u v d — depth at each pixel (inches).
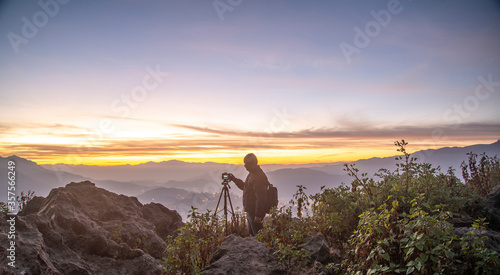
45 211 208.7
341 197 211.3
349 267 130.5
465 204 202.1
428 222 107.1
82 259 181.9
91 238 199.3
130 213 286.0
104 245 199.6
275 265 146.1
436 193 189.6
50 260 161.0
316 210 220.2
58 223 202.7
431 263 105.2
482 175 297.3
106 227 240.2
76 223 206.2
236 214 280.8
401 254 113.0
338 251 175.2
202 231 192.1
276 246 167.2
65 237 195.5
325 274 136.6
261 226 255.3
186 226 175.2
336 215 192.5
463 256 107.8
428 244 106.1
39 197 262.8
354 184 207.2
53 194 244.1
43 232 177.3
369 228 121.4
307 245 169.3
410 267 102.6
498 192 217.9
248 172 274.1
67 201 230.8
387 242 110.7
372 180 195.6
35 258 143.6
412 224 111.5
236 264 142.9
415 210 116.5
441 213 110.9
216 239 197.6
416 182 194.7
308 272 139.8
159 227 318.3
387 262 115.0
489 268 97.6
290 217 188.2
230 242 170.9
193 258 153.9
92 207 264.4
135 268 192.7
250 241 170.2
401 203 180.9
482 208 198.4
